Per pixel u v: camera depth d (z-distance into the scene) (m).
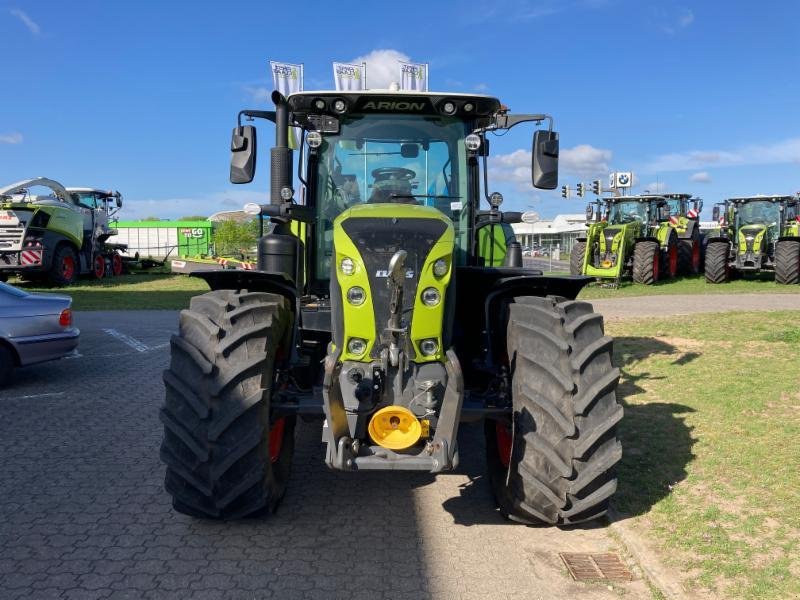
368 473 5.11
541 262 45.06
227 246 44.47
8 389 7.80
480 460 5.43
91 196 25.44
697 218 23.62
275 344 4.01
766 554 3.63
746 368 7.95
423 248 3.75
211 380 3.75
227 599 3.34
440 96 4.78
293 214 4.71
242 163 4.91
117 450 5.61
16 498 4.57
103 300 18.14
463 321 4.70
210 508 3.87
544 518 3.89
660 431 5.71
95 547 3.87
